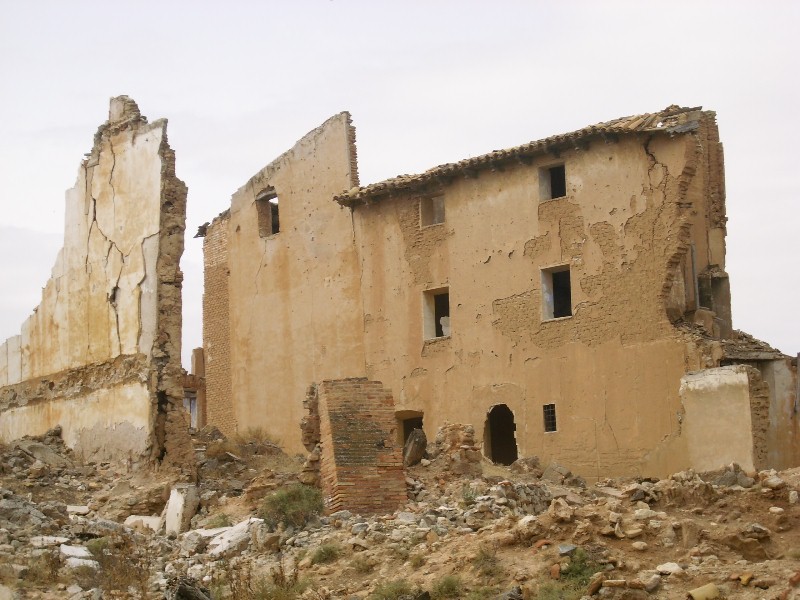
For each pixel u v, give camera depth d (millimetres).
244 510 26141
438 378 41469
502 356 39938
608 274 37875
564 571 18203
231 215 48281
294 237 45938
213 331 48500
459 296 41156
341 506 24500
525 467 32938
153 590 19891
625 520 19281
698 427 34219
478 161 40438
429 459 27781
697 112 37000
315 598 19062
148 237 32312
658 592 17219
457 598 18250
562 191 40125
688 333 36094
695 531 18750
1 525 22281
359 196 43344
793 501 19547
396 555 20500
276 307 46250
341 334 44156
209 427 39625
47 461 32312
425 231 42312
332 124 45219
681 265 37281
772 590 16625
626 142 37875
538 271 39406
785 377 35750
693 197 38219
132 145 33469
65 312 35344
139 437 31297
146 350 31781
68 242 35562
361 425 25578
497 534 19891
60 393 34969
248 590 19438
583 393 37906
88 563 20578
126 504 28609
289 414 45344
